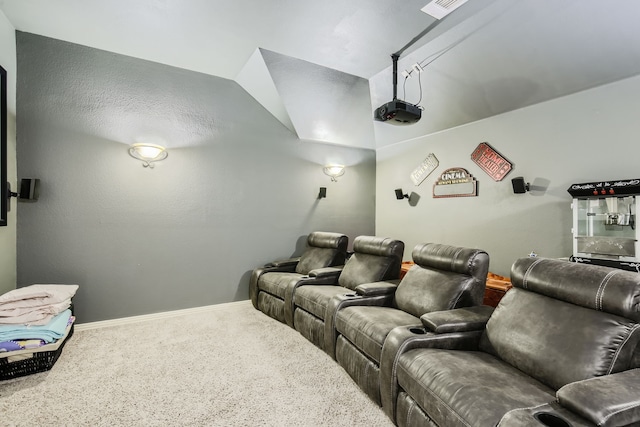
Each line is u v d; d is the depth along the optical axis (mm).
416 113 3053
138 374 2236
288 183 4305
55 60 2941
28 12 2539
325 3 2330
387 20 2531
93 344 2723
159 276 3428
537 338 1552
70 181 3004
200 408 1868
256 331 3062
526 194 3229
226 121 3828
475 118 3660
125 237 3252
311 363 2439
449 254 2406
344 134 4562
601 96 2686
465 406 1267
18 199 2801
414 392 1538
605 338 1352
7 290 2635
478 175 3686
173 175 3494
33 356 2201
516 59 2811
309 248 4090
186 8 2439
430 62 3197
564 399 1125
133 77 3275
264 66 3330
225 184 3818
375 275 2990
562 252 2941
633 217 2357
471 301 2223
